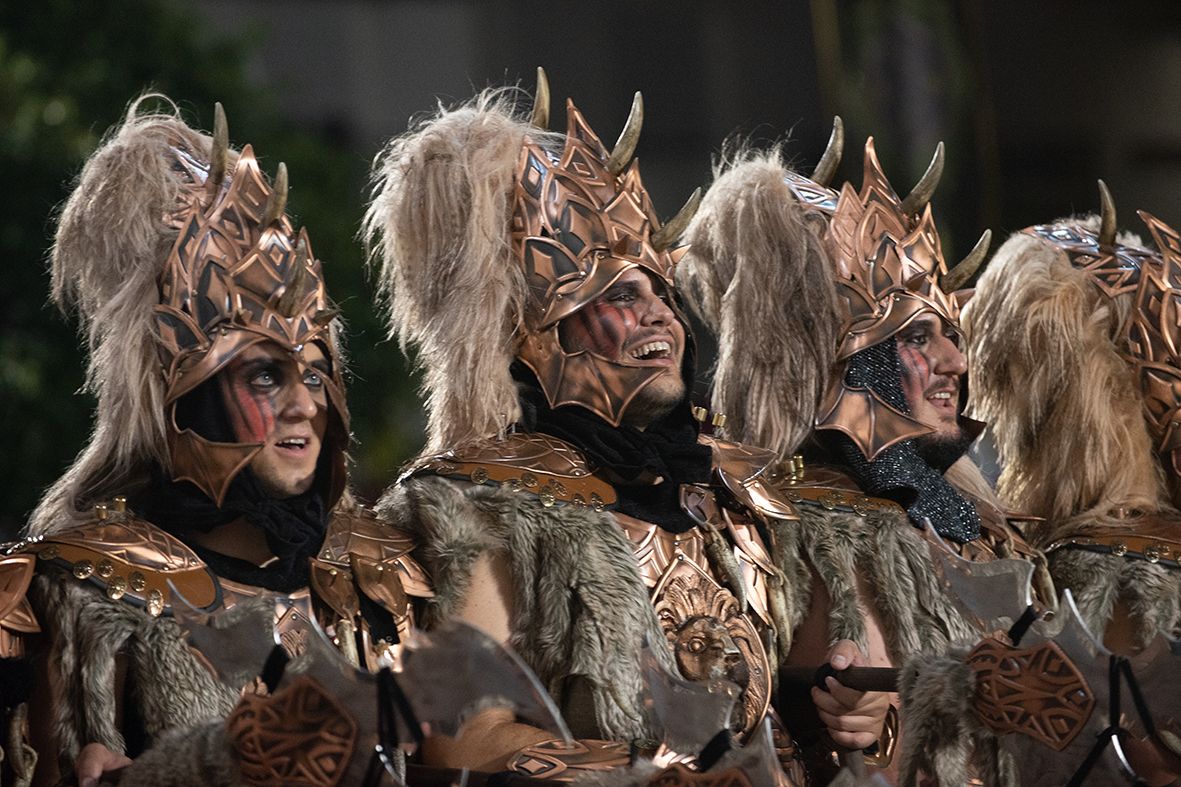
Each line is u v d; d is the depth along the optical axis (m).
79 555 6.22
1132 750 5.96
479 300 7.14
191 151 6.99
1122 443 8.77
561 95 26.55
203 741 5.66
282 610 6.51
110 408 6.56
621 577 6.89
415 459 7.49
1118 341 8.95
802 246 7.99
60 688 6.11
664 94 26.42
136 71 18.95
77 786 5.96
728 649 7.10
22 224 16.83
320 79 26.73
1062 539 8.68
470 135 7.36
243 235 6.65
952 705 6.28
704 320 8.48
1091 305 8.98
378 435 18.95
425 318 7.30
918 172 20.80
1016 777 6.64
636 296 7.29
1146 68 24.58
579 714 6.84
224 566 6.56
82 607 6.13
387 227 7.48
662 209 26.28
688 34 26.48
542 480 7.01
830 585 7.54
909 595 7.62
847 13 20.86
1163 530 8.56
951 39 20.88
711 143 26.41
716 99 26.41
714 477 7.66
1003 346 8.98
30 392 16.39
